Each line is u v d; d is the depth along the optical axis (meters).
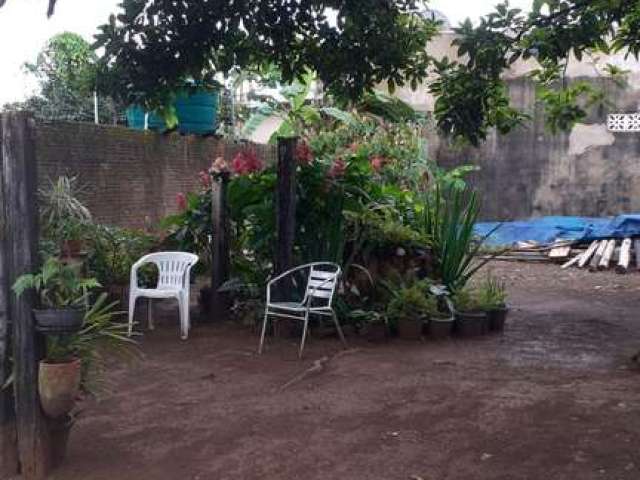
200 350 6.12
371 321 6.50
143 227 9.00
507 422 4.30
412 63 6.80
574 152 14.88
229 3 6.34
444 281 7.38
